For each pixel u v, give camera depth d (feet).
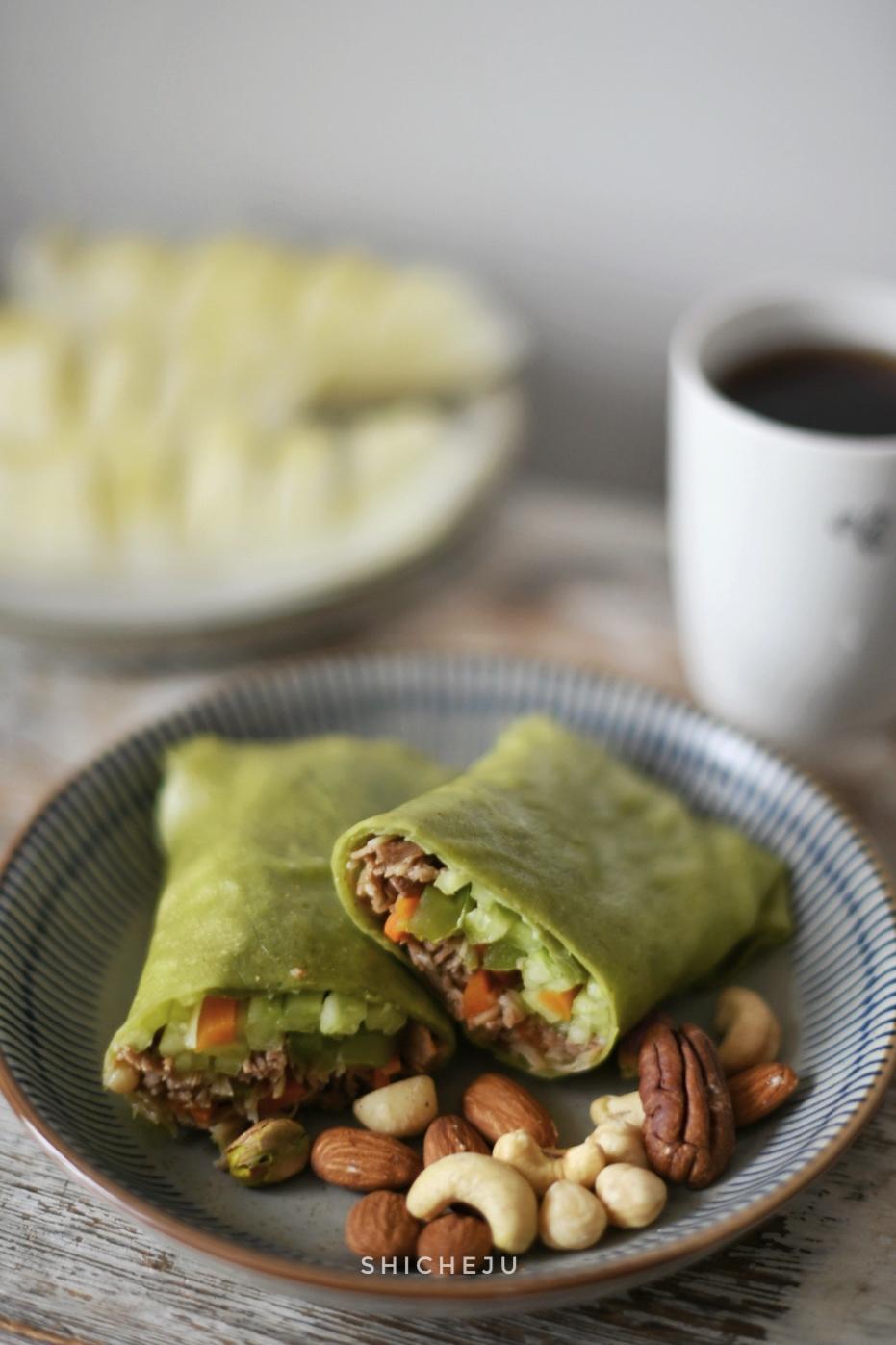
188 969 1.52
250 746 1.79
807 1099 1.53
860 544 1.69
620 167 2.39
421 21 2.35
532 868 1.55
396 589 2.07
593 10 2.27
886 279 2.38
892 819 1.86
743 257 2.42
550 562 2.23
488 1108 1.55
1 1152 1.56
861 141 2.27
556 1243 1.44
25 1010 1.55
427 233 2.58
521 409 2.33
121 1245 1.50
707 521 1.76
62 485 2.11
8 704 2.00
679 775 1.80
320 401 2.38
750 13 2.21
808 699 1.82
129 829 1.73
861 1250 1.50
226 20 2.43
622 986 1.52
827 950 1.64
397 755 1.78
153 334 2.42
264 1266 1.37
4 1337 1.45
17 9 2.52
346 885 1.56
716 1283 1.48
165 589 2.06
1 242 2.78
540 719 1.78
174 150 2.63
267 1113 1.56
